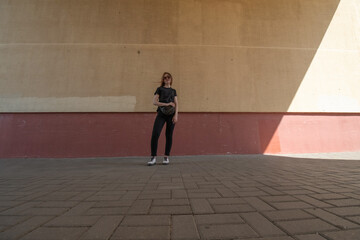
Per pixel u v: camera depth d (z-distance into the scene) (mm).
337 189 1686
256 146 5367
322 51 5984
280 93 5664
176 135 5242
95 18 5750
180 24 5832
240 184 1915
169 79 3662
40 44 5531
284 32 6004
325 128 5605
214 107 5488
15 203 1379
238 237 854
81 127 5168
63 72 5422
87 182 2100
